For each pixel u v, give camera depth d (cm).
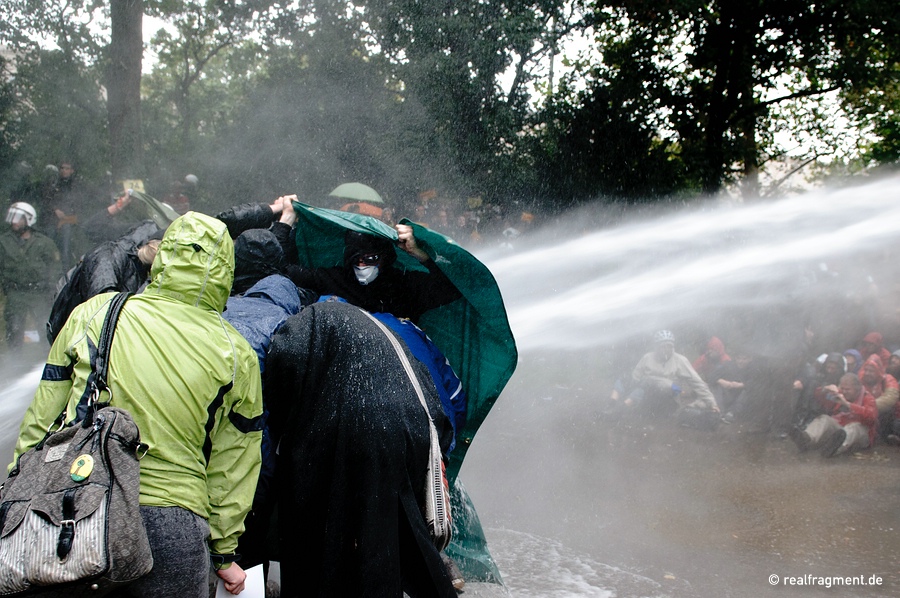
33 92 1143
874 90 1566
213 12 1230
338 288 348
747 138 1449
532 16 1068
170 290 237
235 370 235
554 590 388
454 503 368
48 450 210
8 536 198
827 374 721
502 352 349
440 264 342
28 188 889
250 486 244
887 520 517
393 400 264
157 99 1289
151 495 217
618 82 1273
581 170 1158
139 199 539
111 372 222
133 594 217
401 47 1077
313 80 1094
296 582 263
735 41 1313
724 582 412
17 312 770
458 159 1070
